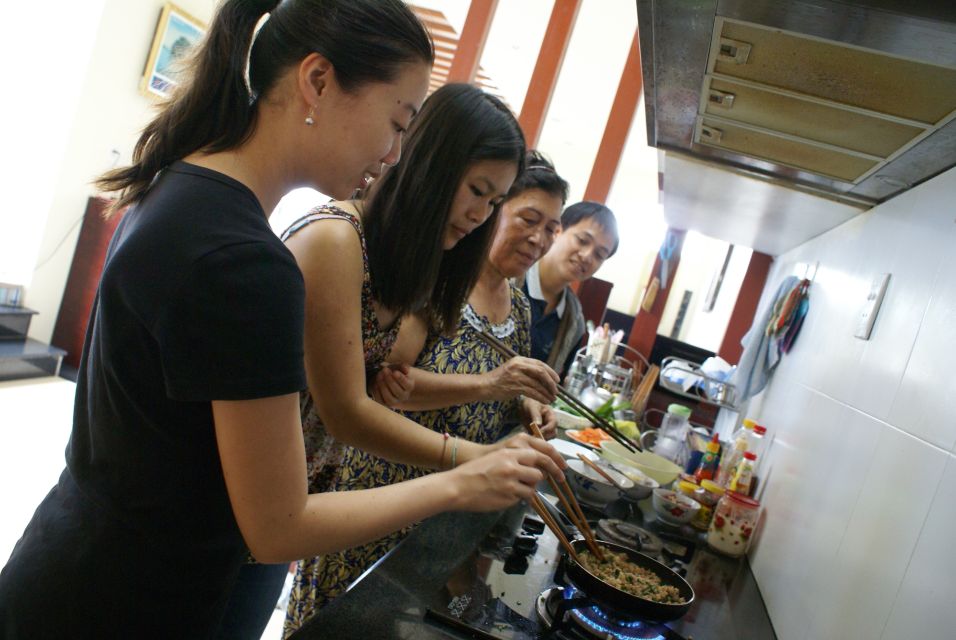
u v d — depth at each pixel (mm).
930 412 930
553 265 2236
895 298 1200
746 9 829
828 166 1363
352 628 835
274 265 646
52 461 3090
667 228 3408
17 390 3850
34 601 712
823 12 777
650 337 3525
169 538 712
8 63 4055
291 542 704
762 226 2348
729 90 1131
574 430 2355
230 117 715
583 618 1012
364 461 1420
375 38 698
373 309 1168
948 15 700
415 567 1058
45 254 4285
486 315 1656
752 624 1288
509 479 870
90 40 4152
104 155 4508
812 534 1278
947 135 1007
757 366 2211
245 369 627
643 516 1739
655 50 1055
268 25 725
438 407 1433
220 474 712
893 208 1388
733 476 1906
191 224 641
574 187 7699
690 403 3441
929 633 787
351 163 749
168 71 757
